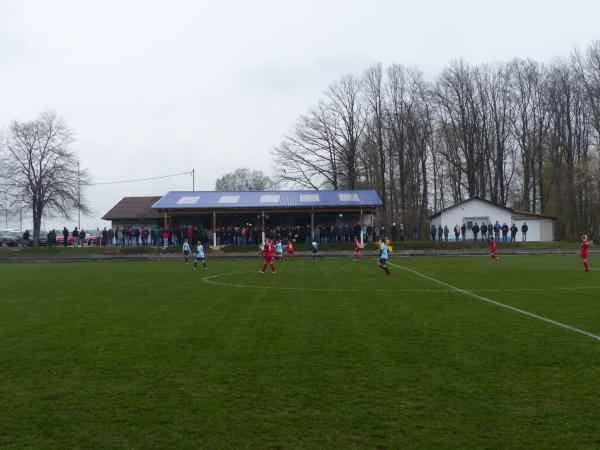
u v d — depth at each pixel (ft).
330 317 45.29
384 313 47.34
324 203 173.27
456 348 32.86
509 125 221.87
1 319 45.80
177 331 39.37
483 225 172.96
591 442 18.83
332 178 225.97
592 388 24.58
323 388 25.05
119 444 19.08
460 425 20.42
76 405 23.11
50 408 22.77
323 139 223.30
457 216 188.96
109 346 34.40
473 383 25.55
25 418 21.66
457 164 220.23
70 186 191.72
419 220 229.04
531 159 218.59
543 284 71.82
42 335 38.34
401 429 20.10
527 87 218.59
